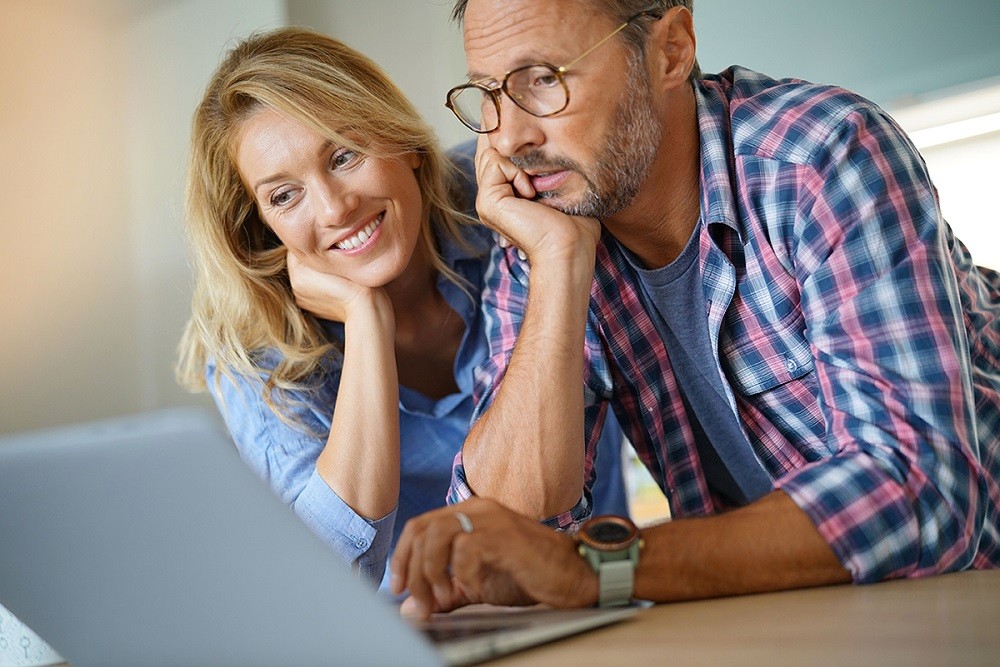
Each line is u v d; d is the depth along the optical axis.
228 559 0.59
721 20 2.52
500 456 1.32
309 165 1.56
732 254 1.35
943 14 2.28
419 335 1.78
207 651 0.65
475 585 0.84
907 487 0.95
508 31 1.24
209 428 0.54
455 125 3.00
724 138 1.33
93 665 0.73
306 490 1.65
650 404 1.52
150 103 2.72
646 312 1.48
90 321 2.69
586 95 1.24
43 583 0.67
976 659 0.53
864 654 0.56
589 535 0.87
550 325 1.31
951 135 2.30
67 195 2.70
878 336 1.08
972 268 1.40
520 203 1.34
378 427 1.62
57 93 2.70
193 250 1.79
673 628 0.72
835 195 1.18
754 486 1.54
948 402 1.02
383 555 1.67
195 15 2.73
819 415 1.37
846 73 2.40
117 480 0.57
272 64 1.58
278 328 1.75
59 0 2.70
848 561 0.90
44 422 2.67
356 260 1.62
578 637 0.71
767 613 0.76
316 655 0.61
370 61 1.68
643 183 1.31
